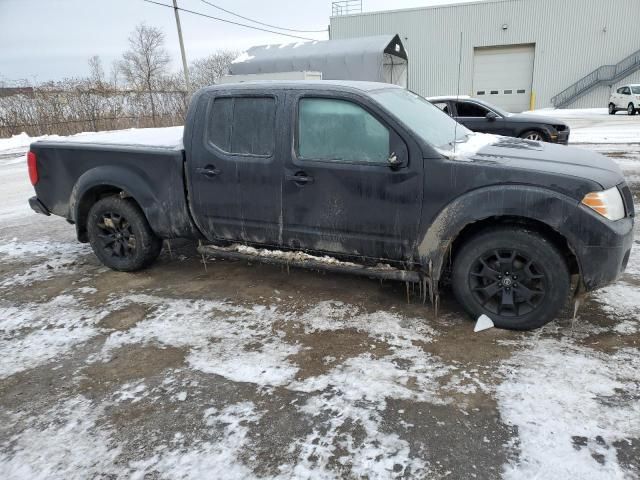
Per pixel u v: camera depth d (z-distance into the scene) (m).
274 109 3.78
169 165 4.19
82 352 3.32
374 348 3.20
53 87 24.53
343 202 3.58
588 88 32.66
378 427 2.45
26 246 5.86
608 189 3.05
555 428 2.38
